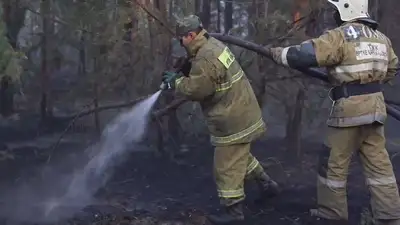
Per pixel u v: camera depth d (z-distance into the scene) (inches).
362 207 183.2
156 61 228.8
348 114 157.0
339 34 156.1
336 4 161.5
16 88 274.5
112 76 235.0
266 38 213.6
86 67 255.3
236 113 160.6
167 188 202.5
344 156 161.6
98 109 224.7
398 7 255.8
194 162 235.6
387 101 205.9
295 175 220.2
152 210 179.0
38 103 298.8
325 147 165.0
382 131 162.4
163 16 216.8
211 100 162.1
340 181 162.4
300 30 210.7
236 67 161.3
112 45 222.8
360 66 155.4
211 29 247.0
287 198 191.9
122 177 215.5
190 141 258.1
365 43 156.6
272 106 272.4
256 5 220.7
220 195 165.6
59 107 284.4
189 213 176.2
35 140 263.7
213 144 166.1
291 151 241.8
